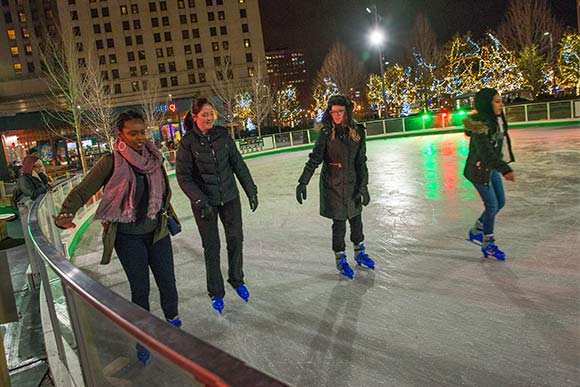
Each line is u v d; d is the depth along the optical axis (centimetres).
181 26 6619
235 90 5609
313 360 265
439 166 1055
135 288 276
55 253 211
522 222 514
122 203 265
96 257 580
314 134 2258
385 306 331
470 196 684
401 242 487
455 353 258
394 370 246
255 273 434
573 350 250
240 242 358
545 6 3180
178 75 6644
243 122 4666
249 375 68
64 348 252
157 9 6581
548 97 2697
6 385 206
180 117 3831
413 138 2105
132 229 272
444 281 368
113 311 112
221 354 76
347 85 5119
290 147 2269
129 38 6581
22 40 7131
